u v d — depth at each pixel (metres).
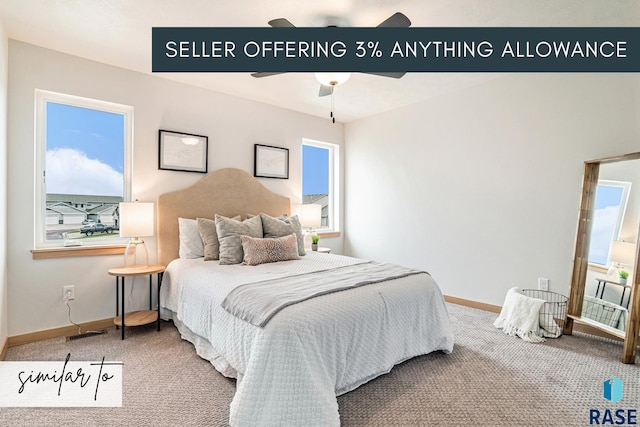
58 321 2.73
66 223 2.88
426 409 1.76
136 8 2.19
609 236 2.62
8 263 2.51
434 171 3.92
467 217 3.63
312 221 4.18
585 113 2.85
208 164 3.59
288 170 4.34
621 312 2.47
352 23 2.39
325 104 4.14
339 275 2.38
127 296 3.09
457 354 2.44
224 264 2.90
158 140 3.25
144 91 3.17
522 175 3.22
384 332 2.04
